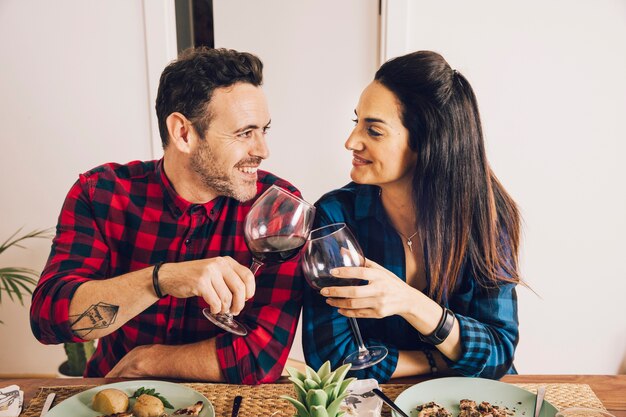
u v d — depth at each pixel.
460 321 1.08
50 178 2.61
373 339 1.21
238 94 1.19
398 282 1.03
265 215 1.04
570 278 2.53
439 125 1.11
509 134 2.44
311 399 0.71
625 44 2.30
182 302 1.29
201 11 2.71
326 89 2.61
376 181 1.17
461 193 1.15
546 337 2.58
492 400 0.97
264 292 1.22
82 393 0.98
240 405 0.98
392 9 2.37
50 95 2.54
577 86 2.37
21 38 2.49
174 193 1.29
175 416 0.91
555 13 2.31
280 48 2.62
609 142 2.40
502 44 2.36
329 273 0.97
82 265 1.27
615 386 1.05
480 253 1.19
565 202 2.47
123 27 2.46
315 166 2.70
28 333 2.70
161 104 1.25
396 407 0.92
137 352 1.15
